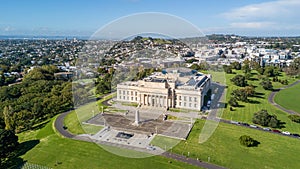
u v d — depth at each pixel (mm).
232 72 181250
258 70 190500
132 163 59875
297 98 127375
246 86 137750
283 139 75938
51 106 96125
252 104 114625
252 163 61719
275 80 169750
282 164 61656
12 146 68875
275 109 108062
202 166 59500
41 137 77688
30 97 106812
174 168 58219
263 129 83562
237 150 67562
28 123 87188
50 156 65438
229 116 95500
